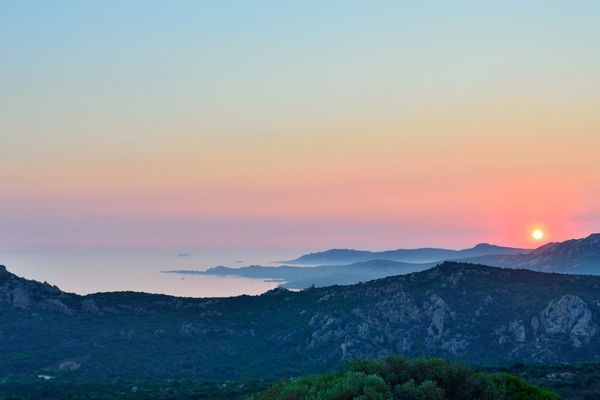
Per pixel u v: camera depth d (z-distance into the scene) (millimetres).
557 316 143000
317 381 53500
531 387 61281
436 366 52562
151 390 111125
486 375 54938
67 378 127000
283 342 163375
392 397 47469
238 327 174750
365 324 153750
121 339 159000
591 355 129875
